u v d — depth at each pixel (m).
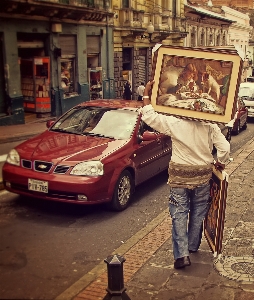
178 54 4.20
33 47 17.38
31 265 4.88
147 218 6.69
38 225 6.15
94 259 5.14
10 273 4.65
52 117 18.31
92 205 7.16
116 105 8.09
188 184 4.49
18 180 6.53
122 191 6.96
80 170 6.30
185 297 4.11
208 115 4.19
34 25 16.84
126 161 6.95
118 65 23.84
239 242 5.41
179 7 30.50
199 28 36.91
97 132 7.43
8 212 6.59
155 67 4.29
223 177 4.41
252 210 6.66
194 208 4.79
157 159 8.17
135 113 7.81
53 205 7.00
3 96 15.96
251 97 21.53
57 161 6.39
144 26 26.11
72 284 4.46
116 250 5.30
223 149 4.36
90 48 21.30
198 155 4.41
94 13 20.22
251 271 4.66
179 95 4.25
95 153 6.63
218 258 4.87
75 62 20.16
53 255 5.19
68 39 19.44
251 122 21.39
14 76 16.14
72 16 18.81
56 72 18.52
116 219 6.59
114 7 22.80
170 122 4.34
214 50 4.11
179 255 4.62
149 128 7.96
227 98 4.12
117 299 3.49
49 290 4.33
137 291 4.21
